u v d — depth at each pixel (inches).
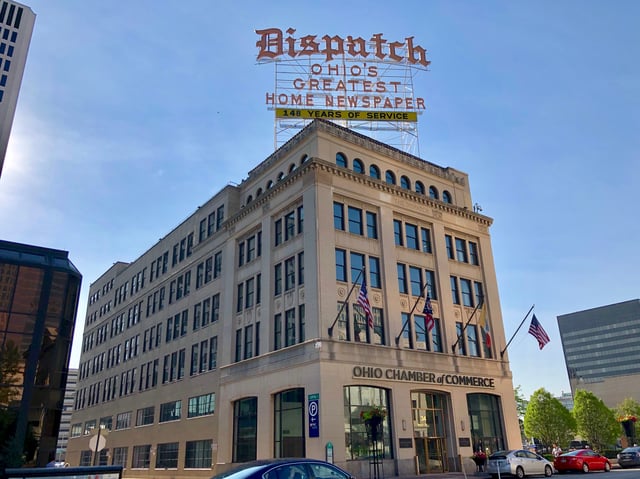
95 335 2778.1
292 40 1764.3
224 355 1558.8
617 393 6210.6
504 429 1525.6
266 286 1441.9
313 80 1740.9
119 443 2151.8
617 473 1171.9
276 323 1381.6
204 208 1939.0
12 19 3501.5
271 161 1627.7
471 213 1755.7
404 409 1290.6
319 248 1284.4
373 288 1378.0
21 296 1120.8
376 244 1433.3
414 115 1774.1
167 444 1788.9
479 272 1718.8
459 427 1398.9
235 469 388.2
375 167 1555.1
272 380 1317.7
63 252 1240.2
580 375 6653.5
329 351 1200.8
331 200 1365.7
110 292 2706.7
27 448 1043.9
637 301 6373.0
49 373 1115.3
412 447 1262.3
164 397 1892.2
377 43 1809.8
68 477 514.9
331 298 1261.1
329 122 1503.4
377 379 1263.5
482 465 1277.1
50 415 1098.7
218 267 1745.8
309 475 390.9
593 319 6702.8
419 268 1526.8
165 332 2018.9
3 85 3326.8
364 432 1205.1
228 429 1449.3
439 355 1443.2
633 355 6205.7
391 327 1358.3
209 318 1726.1
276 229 1487.5
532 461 1176.2
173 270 2073.1
